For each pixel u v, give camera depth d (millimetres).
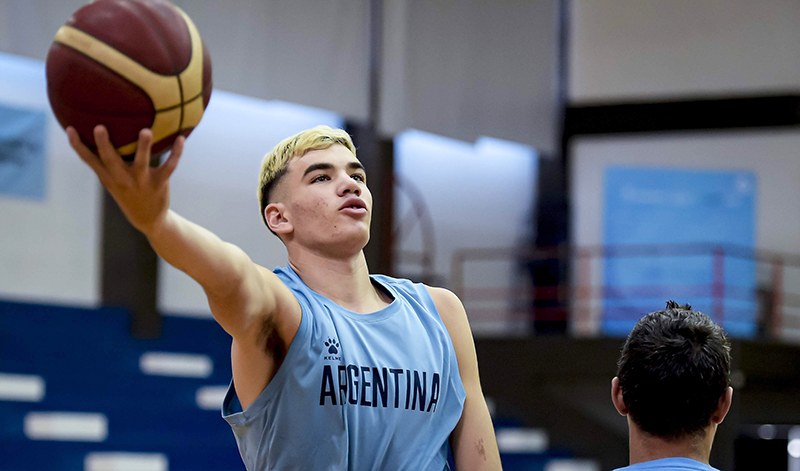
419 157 13617
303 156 2619
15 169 10109
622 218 13875
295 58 11250
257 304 2184
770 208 13797
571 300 13641
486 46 13039
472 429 2654
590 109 14117
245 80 10758
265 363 2330
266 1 10961
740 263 13555
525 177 14484
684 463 2373
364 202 2574
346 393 2350
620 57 14188
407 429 2428
